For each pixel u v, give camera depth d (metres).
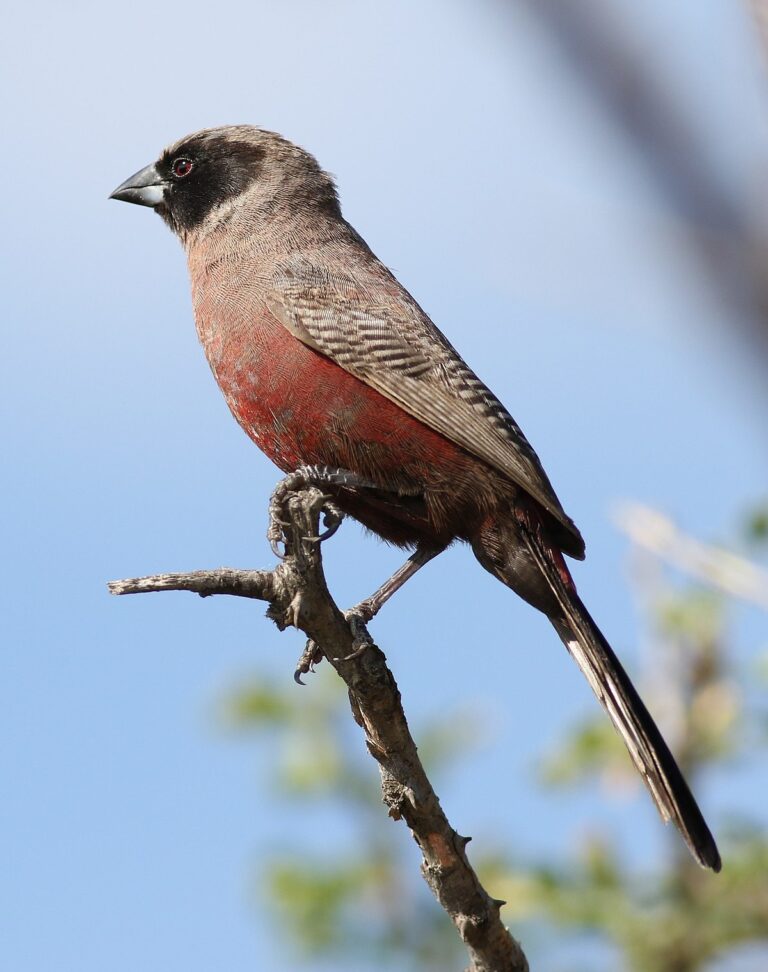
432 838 8.37
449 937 10.93
